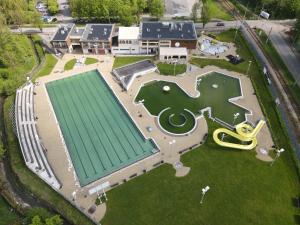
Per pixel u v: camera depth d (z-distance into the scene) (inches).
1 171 3282.5
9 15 6028.5
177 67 4766.2
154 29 5142.7
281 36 5516.7
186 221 2696.9
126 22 5698.8
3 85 4249.5
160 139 3528.5
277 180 3043.8
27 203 2952.8
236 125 3646.7
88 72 4749.0
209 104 4042.8
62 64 4943.4
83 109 4035.4
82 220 2714.1
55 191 2999.5
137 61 4945.9
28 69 4810.5
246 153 3334.2
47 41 5654.5
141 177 3093.0
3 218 2797.7
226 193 2923.2
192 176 3090.6
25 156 3334.2
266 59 4867.1
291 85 4298.7
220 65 4783.5
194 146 3425.2
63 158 3331.7
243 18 6279.5
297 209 2780.5
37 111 3969.0
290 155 3299.7
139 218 2723.9
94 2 5880.9
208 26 6023.6
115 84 4443.9
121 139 3572.8
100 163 3284.9
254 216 2728.8
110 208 2807.6
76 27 5733.3
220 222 2687.0
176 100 4124.0
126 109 3959.2
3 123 3912.4
